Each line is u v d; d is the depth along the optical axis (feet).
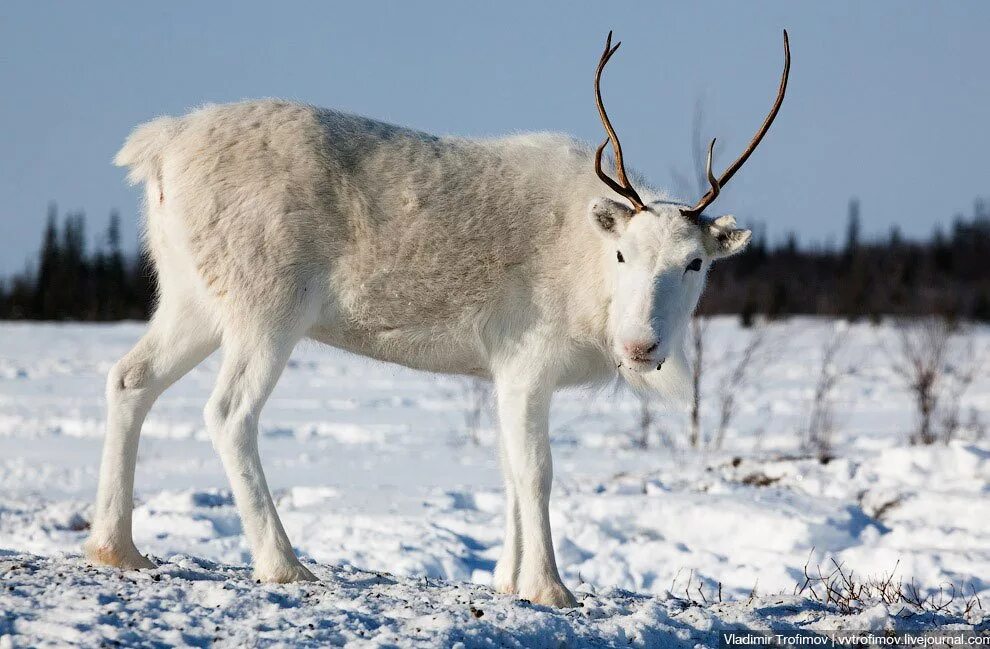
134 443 42.63
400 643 31.42
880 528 67.00
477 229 44.42
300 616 33.55
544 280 44.78
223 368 42.45
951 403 136.77
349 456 101.50
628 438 114.32
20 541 60.64
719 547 65.21
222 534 67.21
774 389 155.84
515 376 44.70
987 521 66.39
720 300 270.05
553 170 46.14
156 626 31.73
